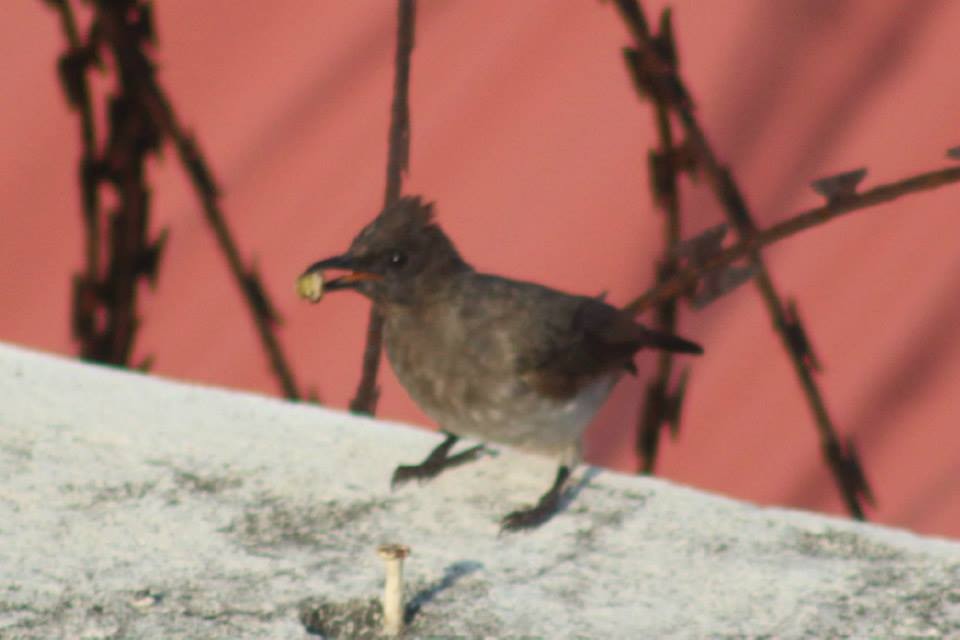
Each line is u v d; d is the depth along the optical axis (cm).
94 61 864
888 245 1326
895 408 1266
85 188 877
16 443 754
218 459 751
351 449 776
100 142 873
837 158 1341
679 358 1297
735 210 792
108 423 789
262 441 780
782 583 634
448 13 1495
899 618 602
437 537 676
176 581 618
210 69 1489
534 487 743
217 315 1373
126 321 893
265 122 1448
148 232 888
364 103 1441
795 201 1326
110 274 887
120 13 841
